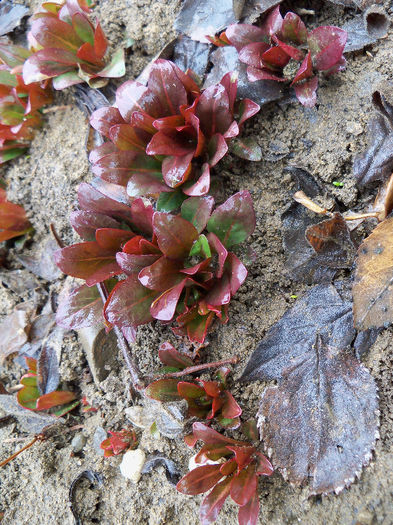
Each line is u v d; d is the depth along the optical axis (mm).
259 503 163
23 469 192
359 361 161
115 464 185
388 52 174
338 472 155
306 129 179
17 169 230
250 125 184
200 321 172
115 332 187
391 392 157
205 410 172
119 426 190
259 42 177
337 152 174
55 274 215
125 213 178
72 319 177
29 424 201
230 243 166
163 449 178
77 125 218
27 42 239
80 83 211
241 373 172
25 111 219
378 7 172
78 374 200
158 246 168
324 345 166
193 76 190
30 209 228
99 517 181
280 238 177
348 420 158
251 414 172
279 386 166
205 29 193
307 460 159
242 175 185
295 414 163
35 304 218
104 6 219
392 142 164
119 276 185
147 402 179
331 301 168
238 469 157
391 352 159
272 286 179
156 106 175
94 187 183
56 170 217
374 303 157
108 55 208
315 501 159
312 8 187
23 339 212
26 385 200
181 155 172
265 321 177
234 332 178
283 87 179
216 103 169
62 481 187
